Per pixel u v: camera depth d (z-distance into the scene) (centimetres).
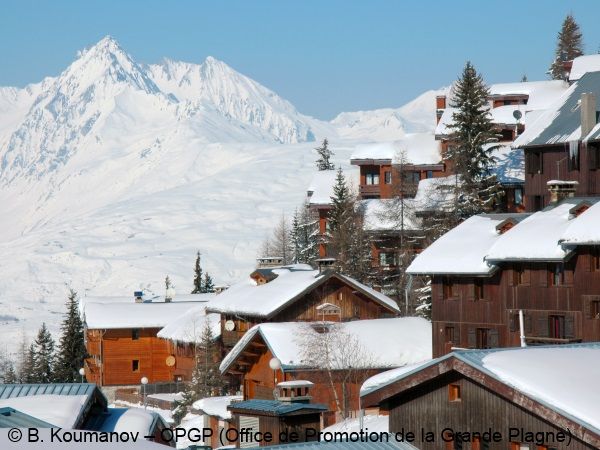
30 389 9938
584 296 13762
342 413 15500
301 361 15938
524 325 14400
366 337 16588
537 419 7162
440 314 15525
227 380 19050
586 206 14375
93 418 10081
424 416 7800
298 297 18175
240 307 18962
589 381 7200
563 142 17538
